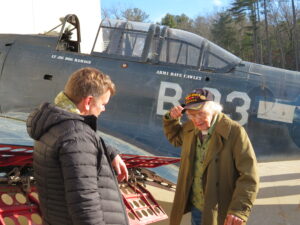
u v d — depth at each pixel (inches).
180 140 102.1
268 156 175.3
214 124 86.2
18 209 98.3
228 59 178.2
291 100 171.5
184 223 161.3
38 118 58.8
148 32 182.1
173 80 176.4
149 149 174.2
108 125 181.0
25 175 107.8
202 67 177.6
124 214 63.5
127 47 184.1
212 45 179.8
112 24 187.3
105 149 61.6
